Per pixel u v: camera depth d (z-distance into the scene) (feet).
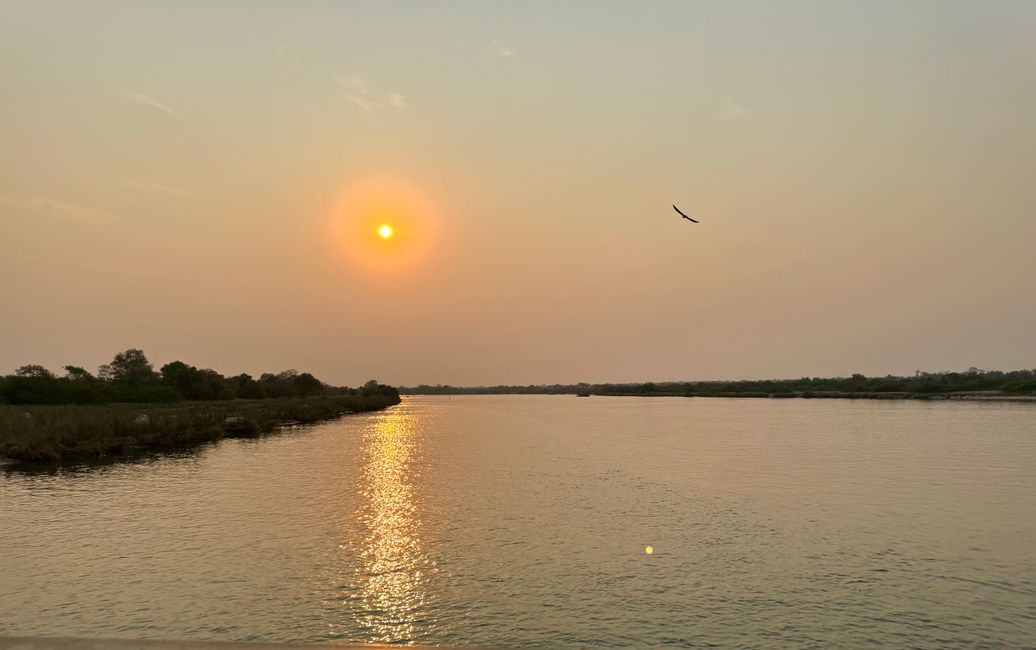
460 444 204.95
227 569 65.67
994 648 48.11
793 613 54.54
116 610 54.24
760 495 108.27
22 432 163.73
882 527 84.89
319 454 175.22
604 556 71.00
